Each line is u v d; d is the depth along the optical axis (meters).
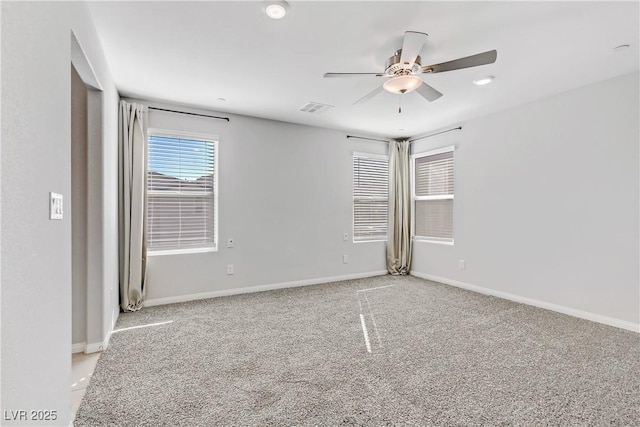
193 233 4.09
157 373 2.24
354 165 5.40
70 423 1.61
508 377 2.19
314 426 1.70
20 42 1.01
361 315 3.47
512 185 4.04
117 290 3.44
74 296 2.55
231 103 3.87
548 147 3.66
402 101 3.80
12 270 0.96
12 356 0.96
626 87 3.04
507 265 4.11
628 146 3.04
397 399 1.94
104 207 2.61
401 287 4.72
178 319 3.33
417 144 5.51
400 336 2.90
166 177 3.92
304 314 3.50
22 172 1.03
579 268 3.40
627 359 2.44
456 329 3.07
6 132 0.91
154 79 3.16
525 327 3.11
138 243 3.59
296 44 2.50
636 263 3.00
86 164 2.58
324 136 5.04
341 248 5.21
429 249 5.25
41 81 1.20
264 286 4.54
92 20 2.14
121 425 1.71
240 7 2.04
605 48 2.55
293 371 2.27
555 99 3.59
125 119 3.51
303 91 3.48
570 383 2.11
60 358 1.45
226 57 2.71
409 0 1.97
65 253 1.52
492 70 2.96
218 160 4.19
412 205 5.61
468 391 2.02
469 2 1.99
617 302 3.12
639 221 2.97
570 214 3.47
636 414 1.79
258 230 4.48
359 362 2.41
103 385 2.09
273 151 4.59
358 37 2.40
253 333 2.97
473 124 4.53
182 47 2.54
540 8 2.04
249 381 2.14
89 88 2.51
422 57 2.71
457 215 4.77
